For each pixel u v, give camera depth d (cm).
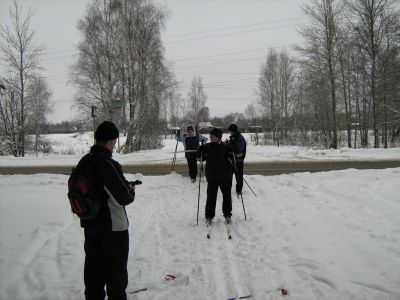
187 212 718
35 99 3303
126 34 2539
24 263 468
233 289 394
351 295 370
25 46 2819
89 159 328
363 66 2808
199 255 492
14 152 2858
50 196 846
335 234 543
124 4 2584
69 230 600
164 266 459
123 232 335
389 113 2841
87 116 2681
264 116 4538
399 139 3416
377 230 548
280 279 413
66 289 399
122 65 2538
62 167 1647
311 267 439
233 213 702
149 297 380
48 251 504
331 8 2800
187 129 1080
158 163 1714
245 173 1319
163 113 2877
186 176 1223
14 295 389
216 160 619
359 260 448
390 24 2628
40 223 634
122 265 336
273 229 588
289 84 4319
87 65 2606
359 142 3694
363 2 2628
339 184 909
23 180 1100
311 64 2980
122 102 2553
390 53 2714
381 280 395
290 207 720
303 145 3164
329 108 3244
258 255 485
